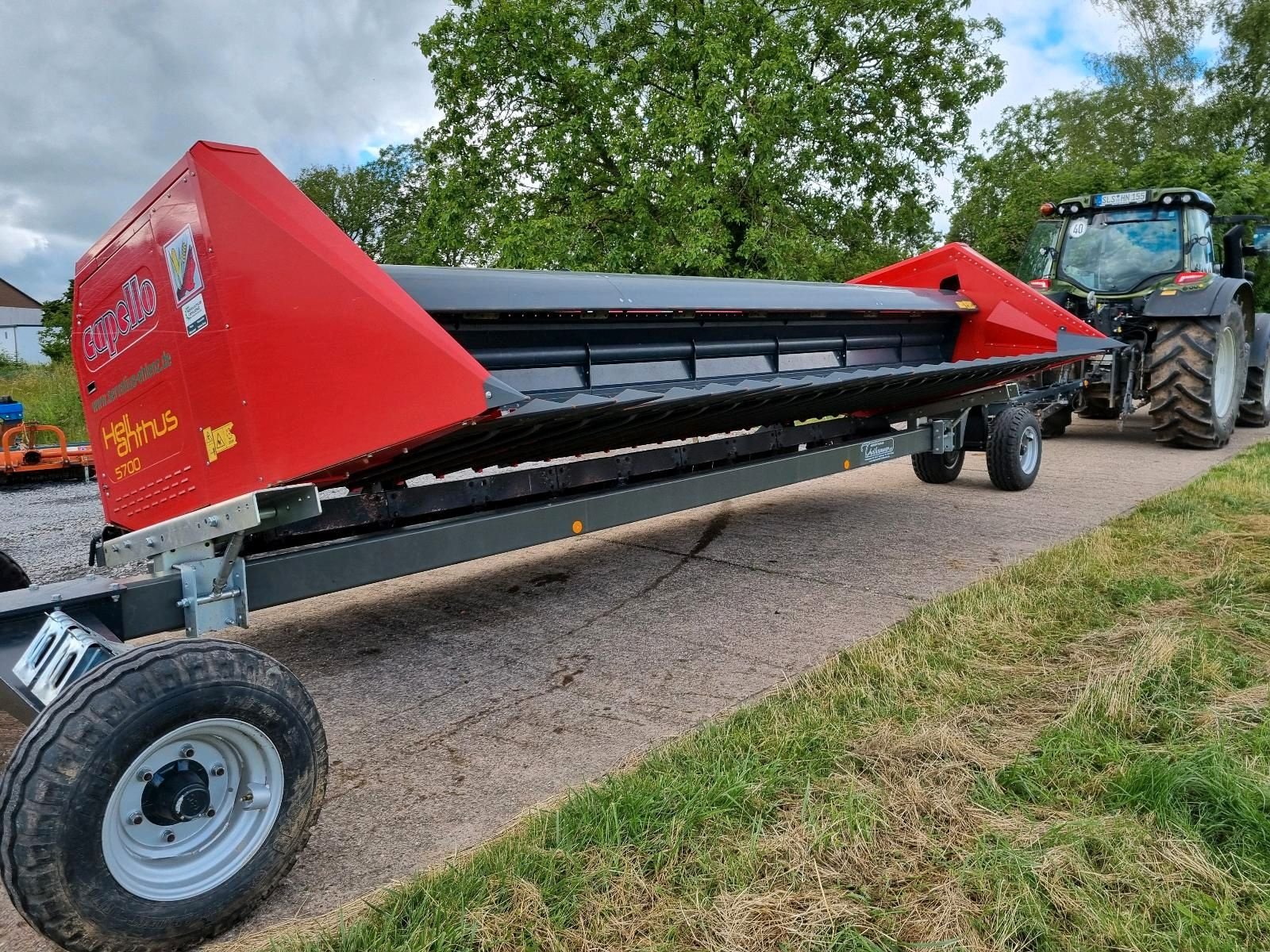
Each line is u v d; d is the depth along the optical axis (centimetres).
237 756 165
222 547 223
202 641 160
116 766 144
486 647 322
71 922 143
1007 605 317
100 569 285
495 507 334
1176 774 189
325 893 176
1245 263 1162
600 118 1378
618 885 165
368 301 196
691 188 1205
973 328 542
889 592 369
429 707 270
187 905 155
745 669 289
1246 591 320
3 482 817
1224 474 575
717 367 398
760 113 1241
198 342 228
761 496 601
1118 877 162
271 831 166
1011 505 536
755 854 172
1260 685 241
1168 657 253
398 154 4028
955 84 1557
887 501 564
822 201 1466
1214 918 152
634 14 1410
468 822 202
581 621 348
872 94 1502
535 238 1297
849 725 228
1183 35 2239
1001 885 159
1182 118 2233
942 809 186
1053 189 1320
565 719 256
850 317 463
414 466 264
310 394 208
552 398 321
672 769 209
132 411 260
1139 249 769
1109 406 852
